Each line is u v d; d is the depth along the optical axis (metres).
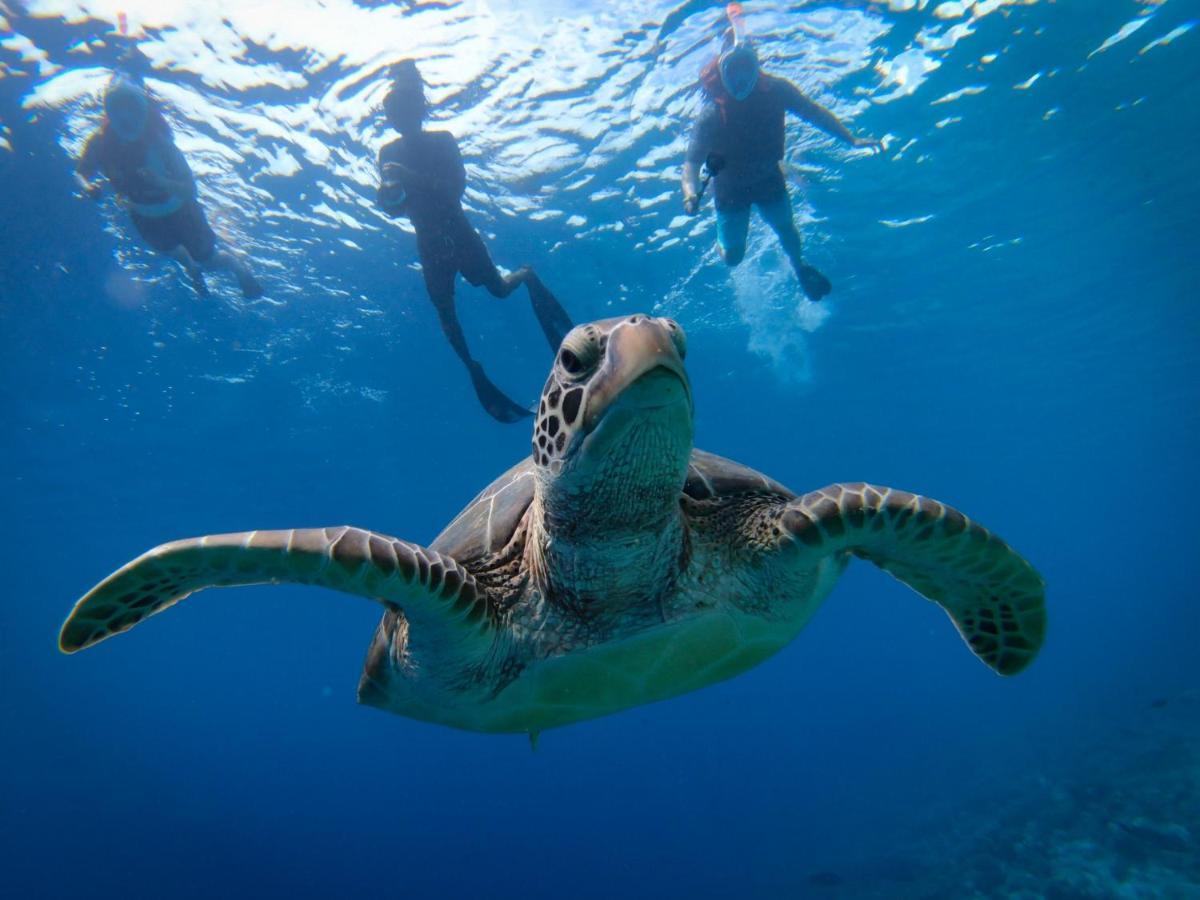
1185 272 20.58
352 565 2.41
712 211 15.05
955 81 11.80
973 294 20.77
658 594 3.12
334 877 33.84
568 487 2.60
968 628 3.50
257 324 16.52
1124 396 33.75
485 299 16.73
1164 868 11.74
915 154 13.71
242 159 11.71
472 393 22.30
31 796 46.47
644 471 2.54
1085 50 11.38
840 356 24.81
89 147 10.09
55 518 27.95
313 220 13.39
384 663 3.60
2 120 10.34
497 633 3.10
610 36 10.01
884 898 15.34
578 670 3.27
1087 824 14.55
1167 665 35.25
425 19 9.44
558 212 14.12
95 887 31.94
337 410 21.91
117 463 23.14
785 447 38.19
